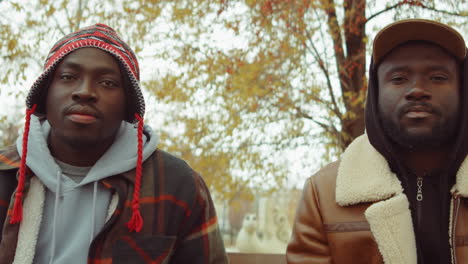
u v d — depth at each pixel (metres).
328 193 1.99
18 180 1.64
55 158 1.76
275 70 6.29
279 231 13.32
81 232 1.66
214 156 6.63
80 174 1.75
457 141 1.78
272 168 6.67
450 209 1.77
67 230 1.67
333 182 2.00
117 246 1.65
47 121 1.85
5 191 1.65
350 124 5.57
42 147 1.72
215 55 6.18
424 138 1.74
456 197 1.76
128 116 1.84
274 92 6.15
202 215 1.89
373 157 1.94
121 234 1.66
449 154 1.85
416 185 1.90
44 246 1.64
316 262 1.93
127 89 1.74
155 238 1.69
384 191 1.83
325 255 1.93
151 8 6.05
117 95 1.69
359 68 5.57
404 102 1.75
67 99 1.61
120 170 1.73
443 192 1.82
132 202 1.71
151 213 1.73
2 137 8.13
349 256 1.84
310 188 2.07
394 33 1.81
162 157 1.91
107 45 1.68
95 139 1.65
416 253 1.77
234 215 19.05
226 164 6.66
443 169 1.83
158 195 1.78
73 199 1.69
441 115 1.73
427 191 1.88
